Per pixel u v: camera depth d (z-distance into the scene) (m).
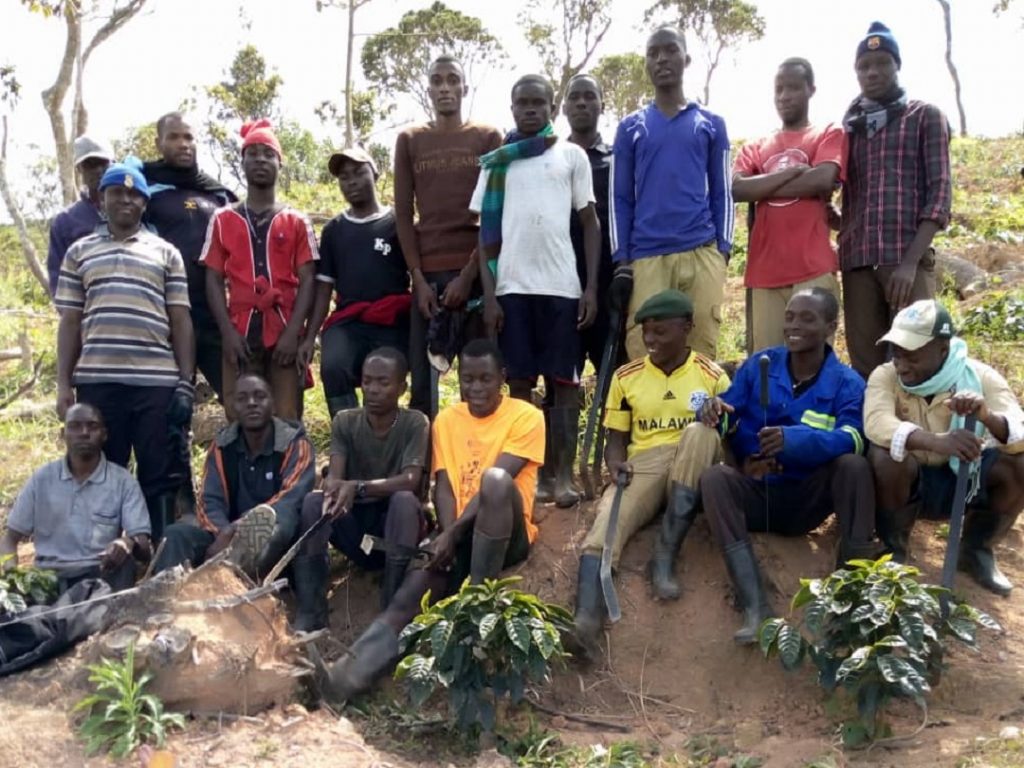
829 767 3.81
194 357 5.65
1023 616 4.68
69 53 11.21
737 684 4.57
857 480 4.57
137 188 5.38
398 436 5.17
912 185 5.33
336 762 3.86
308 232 5.79
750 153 5.71
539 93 5.41
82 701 3.93
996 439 4.53
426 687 4.07
